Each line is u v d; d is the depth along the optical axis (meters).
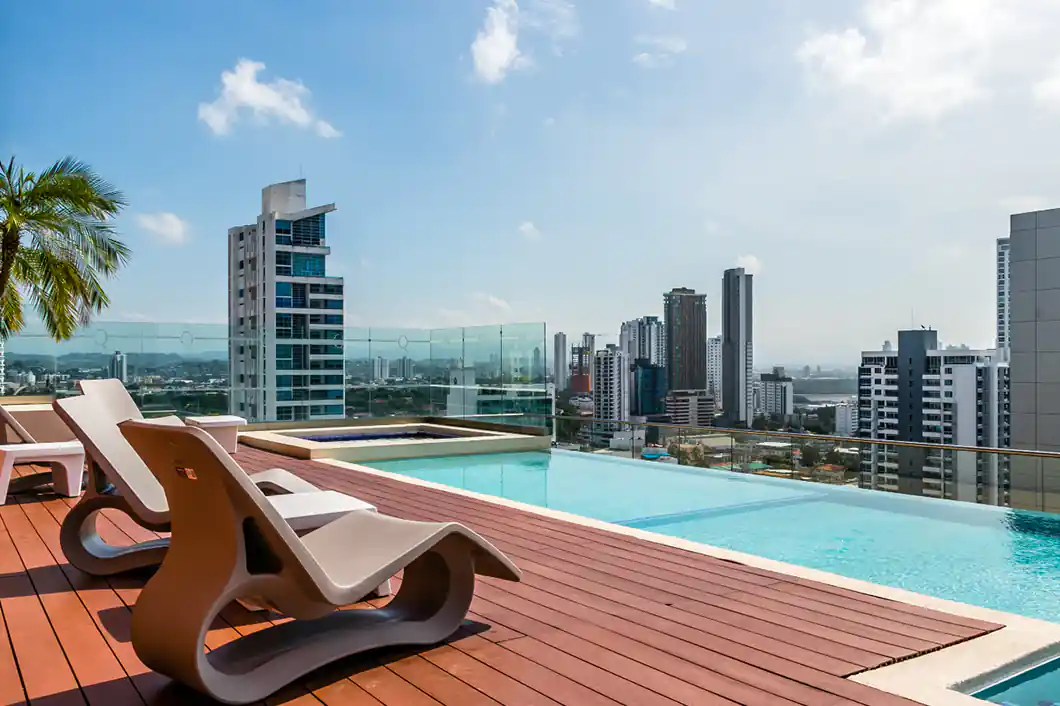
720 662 2.67
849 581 3.75
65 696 2.43
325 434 12.21
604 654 2.75
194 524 2.45
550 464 10.15
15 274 11.48
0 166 11.43
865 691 2.42
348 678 2.55
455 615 2.96
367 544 2.84
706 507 7.39
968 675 2.57
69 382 11.50
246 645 2.63
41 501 6.05
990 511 6.25
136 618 2.49
